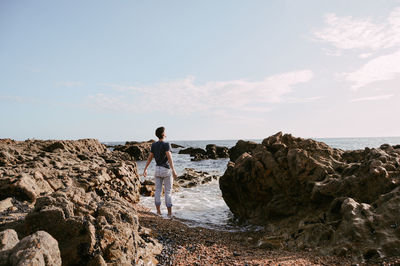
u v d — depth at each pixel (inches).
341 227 180.7
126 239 154.4
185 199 426.6
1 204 189.9
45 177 271.1
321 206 232.5
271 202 270.2
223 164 1203.9
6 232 114.0
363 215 178.7
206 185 573.9
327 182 236.5
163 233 225.8
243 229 271.0
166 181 311.4
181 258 173.6
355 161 278.1
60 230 137.9
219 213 341.7
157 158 308.7
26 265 91.4
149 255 166.1
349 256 158.2
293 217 248.5
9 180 219.5
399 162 227.3
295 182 263.3
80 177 309.7
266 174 286.5
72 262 131.0
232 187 329.7
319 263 154.9
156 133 311.6
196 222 291.3
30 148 723.4
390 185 204.5
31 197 218.7
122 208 182.5
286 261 160.9
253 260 165.8
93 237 138.4
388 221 167.2
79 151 890.1
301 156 266.7
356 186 216.5
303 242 192.1
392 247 151.3
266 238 213.0
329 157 277.0
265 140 336.5
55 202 148.9
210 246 200.5
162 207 365.7
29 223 136.6
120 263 138.6
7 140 817.5
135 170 481.7
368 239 162.4
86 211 157.5
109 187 336.2
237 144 1037.8
